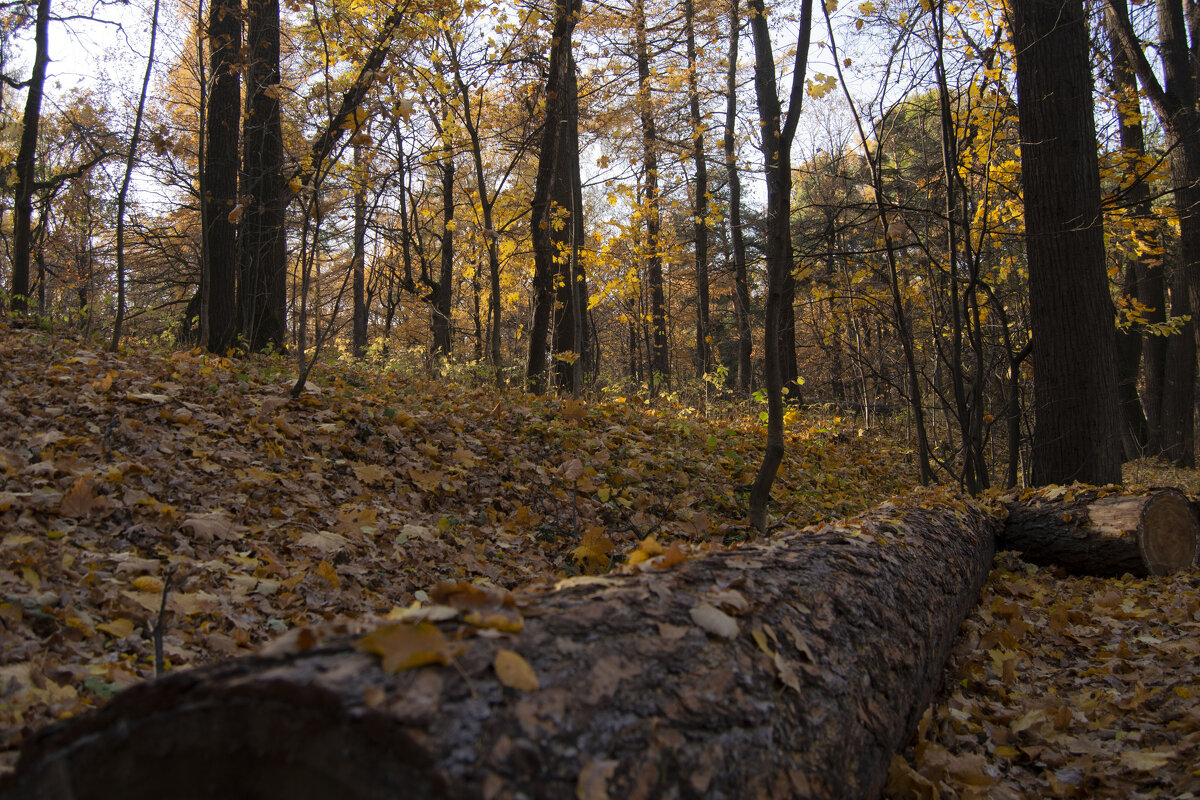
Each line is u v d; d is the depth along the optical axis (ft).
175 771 3.80
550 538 14.98
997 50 24.22
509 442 19.11
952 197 22.47
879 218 25.96
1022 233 23.75
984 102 25.09
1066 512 17.85
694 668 5.57
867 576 9.28
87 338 22.88
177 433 13.94
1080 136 23.11
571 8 31.19
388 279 65.10
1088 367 22.74
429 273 58.59
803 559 8.98
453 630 4.93
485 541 14.23
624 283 45.70
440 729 3.80
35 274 51.72
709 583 7.15
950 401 36.45
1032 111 23.44
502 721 4.11
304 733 3.70
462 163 52.03
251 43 30.45
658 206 49.60
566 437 19.98
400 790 3.58
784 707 6.01
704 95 53.21
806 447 28.14
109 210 46.37
